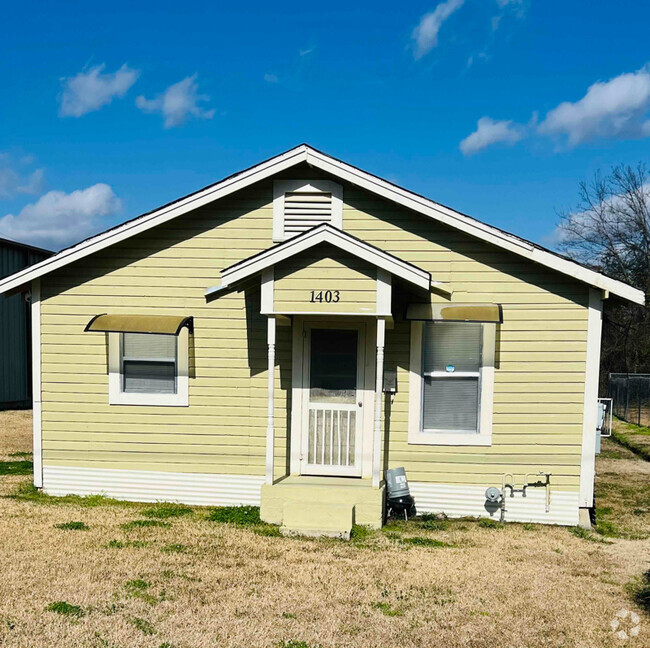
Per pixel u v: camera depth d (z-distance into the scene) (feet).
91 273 32.01
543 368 29.73
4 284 31.35
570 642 17.31
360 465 30.94
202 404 31.68
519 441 29.94
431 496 30.45
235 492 31.53
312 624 17.84
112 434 32.17
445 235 30.14
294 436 31.30
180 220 31.63
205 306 31.63
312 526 27.25
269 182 31.22
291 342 31.27
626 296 27.94
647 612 19.45
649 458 51.72
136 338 32.19
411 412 30.48
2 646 15.62
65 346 32.27
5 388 71.56
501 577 22.18
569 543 26.66
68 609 17.92
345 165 29.66
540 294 29.71
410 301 30.27
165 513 29.63
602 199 113.91
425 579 21.75
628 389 80.02
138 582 20.27
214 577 21.17
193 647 16.11
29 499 31.45
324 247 27.43
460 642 17.10
